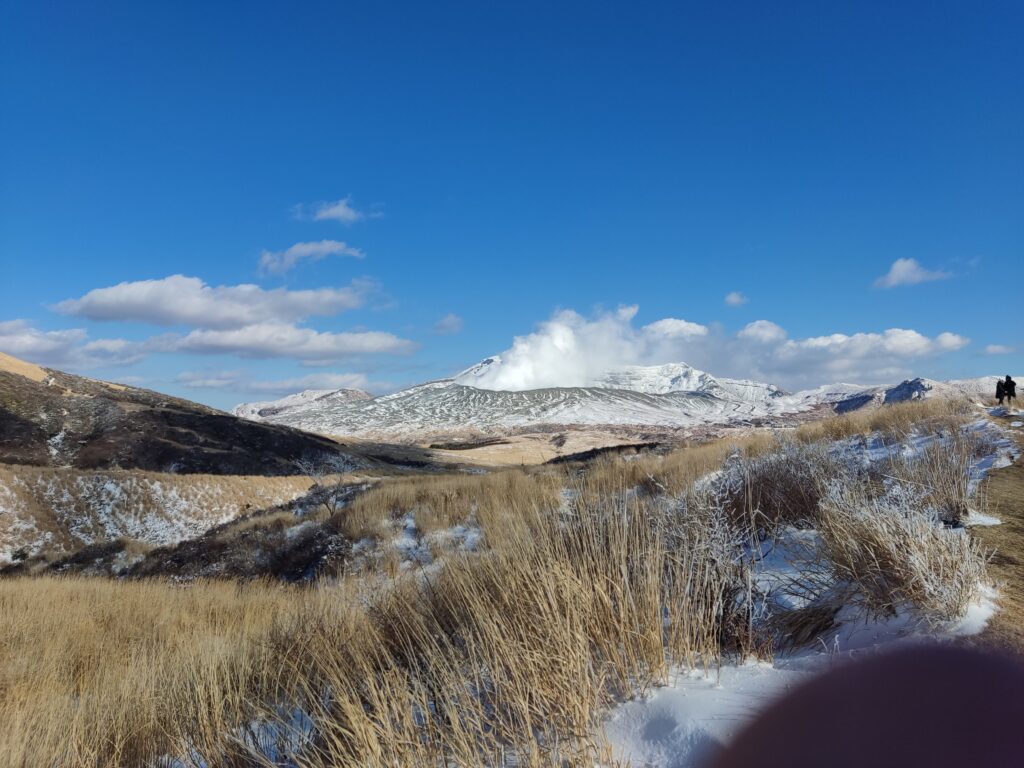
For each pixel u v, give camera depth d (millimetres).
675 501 4883
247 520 24656
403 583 5285
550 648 2932
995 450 8742
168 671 5277
